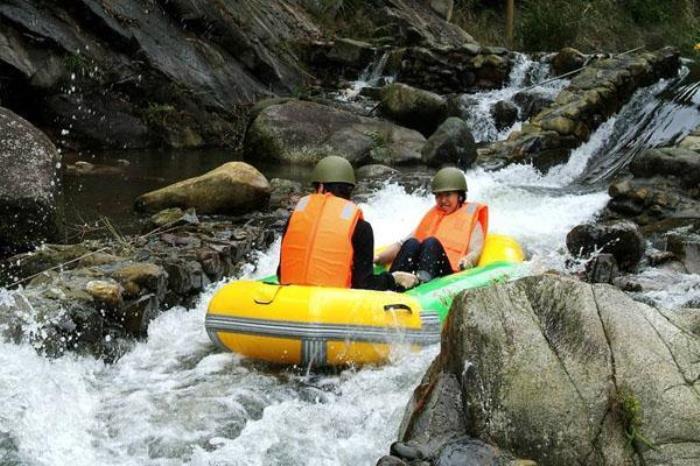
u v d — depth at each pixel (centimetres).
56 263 623
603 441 356
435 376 414
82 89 1136
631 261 710
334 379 505
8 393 436
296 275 530
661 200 852
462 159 1139
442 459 361
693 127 1201
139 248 663
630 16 2112
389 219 867
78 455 411
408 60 1516
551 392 369
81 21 1163
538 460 360
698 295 633
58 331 488
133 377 503
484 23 1980
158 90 1219
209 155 1183
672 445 350
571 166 1174
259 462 408
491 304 398
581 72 1389
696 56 1722
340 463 410
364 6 1758
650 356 372
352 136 1196
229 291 524
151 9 1274
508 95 1436
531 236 824
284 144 1178
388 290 547
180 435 434
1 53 1048
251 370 516
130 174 998
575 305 389
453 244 626
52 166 694
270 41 1471
